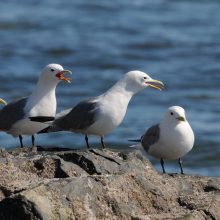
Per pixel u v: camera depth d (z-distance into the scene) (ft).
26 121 39.99
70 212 24.08
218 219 26.37
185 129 36.42
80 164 28.86
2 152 28.53
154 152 38.22
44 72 39.88
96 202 25.38
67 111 39.37
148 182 28.32
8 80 106.93
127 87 36.91
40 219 22.98
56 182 25.00
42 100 40.27
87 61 126.62
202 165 64.69
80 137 74.08
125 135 73.56
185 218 25.32
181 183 30.50
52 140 72.23
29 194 23.63
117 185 26.91
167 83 107.24
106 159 29.78
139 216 25.55
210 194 29.17
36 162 28.25
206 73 116.67
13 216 23.27
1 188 25.85
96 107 36.24
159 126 37.45
